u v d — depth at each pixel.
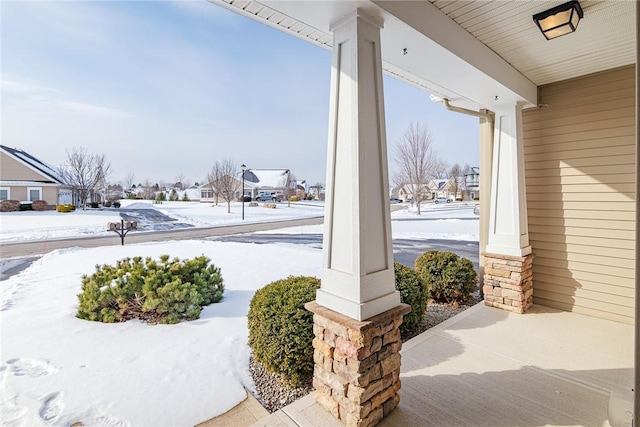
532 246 4.07
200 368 2.65
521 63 3.21
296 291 2.66
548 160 3.90
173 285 3.66
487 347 2.93
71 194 27.05
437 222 16.17
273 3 1.82
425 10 2.14
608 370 2.53
